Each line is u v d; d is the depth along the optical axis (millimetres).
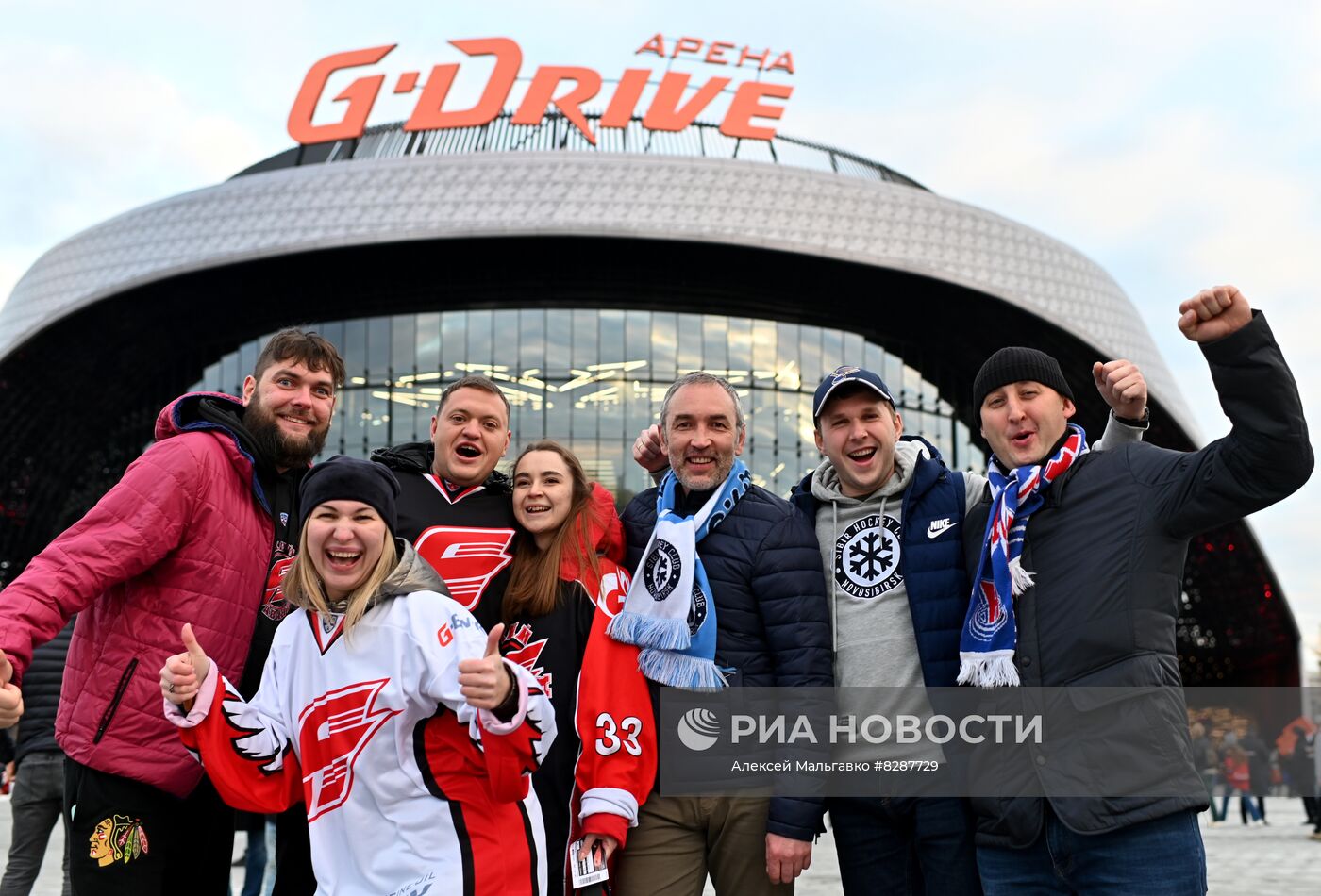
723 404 3459
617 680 3195
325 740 2588
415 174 27797
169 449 3154
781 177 28500
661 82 27594
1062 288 30688
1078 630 2855
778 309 31453
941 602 3305
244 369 32906
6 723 2521
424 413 29953
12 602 2670
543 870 2674
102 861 2979
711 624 3268
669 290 30656
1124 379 3248
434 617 2631
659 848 3240
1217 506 2703
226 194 28875
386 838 2547
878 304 31359
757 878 3240
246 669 3301
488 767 2490
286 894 3137
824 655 3277
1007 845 2896
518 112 27375
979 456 33625
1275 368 2523
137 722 3020
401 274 30031
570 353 30062
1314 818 11758
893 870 3344
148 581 3129
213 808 3258
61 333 30484
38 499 35562
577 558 3400
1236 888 7215
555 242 28234
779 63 28422
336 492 2645
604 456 29156
